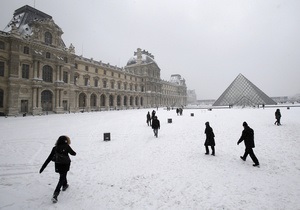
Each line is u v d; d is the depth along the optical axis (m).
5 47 48.25
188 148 13.91
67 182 8.63
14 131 22.97
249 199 6.86
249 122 27.67
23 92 50.88
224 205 6.53
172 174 9.24
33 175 9.52
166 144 15.34
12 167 10.61
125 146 15.15
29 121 34.72
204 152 12.78
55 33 60.38
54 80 59.09
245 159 10.78
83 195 7.44
